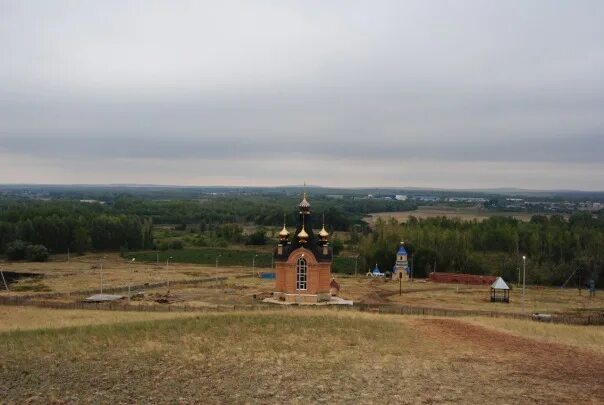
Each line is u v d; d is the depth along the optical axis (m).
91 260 195.75
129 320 68.25
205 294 109.25
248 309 84.88
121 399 40.66
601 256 166.25
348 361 49.62
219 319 64.81
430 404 39.94
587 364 49.56
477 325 66.75
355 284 134.75
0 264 180.88
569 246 185.12
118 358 49.56
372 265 173.00
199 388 42.72
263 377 45.16
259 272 155.00
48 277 146.25
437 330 62.88
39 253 192.00
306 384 43.66
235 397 41.00
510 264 173.12
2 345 52.69
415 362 49.62
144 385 43.31
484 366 48.56
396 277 154.25
